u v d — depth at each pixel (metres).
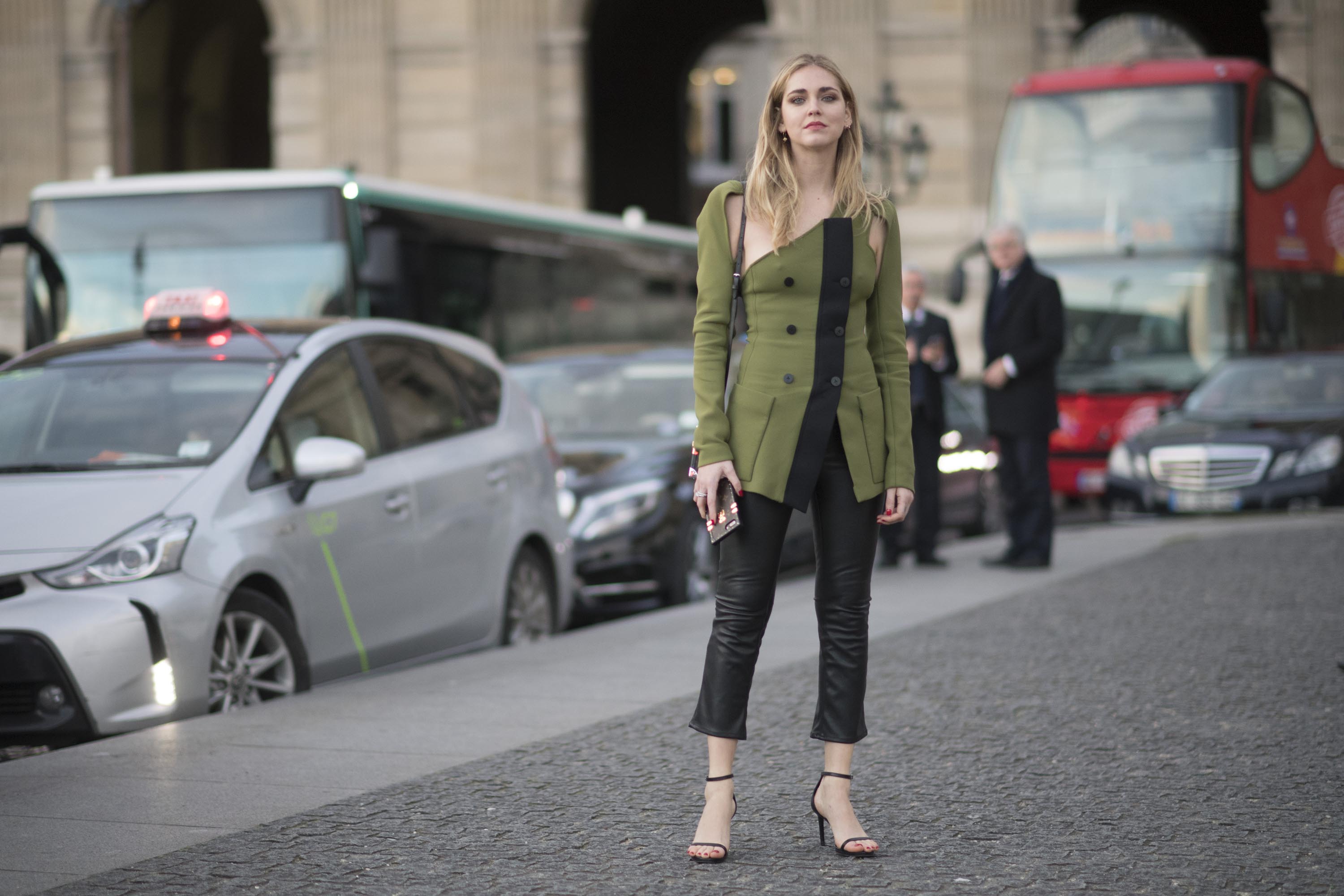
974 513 15.21
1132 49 66.00
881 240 4.31
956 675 6.91
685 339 21.44
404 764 5.33
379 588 7.41
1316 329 20.17
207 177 14.41
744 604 4.22
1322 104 31.56
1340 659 7.08
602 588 10.20
